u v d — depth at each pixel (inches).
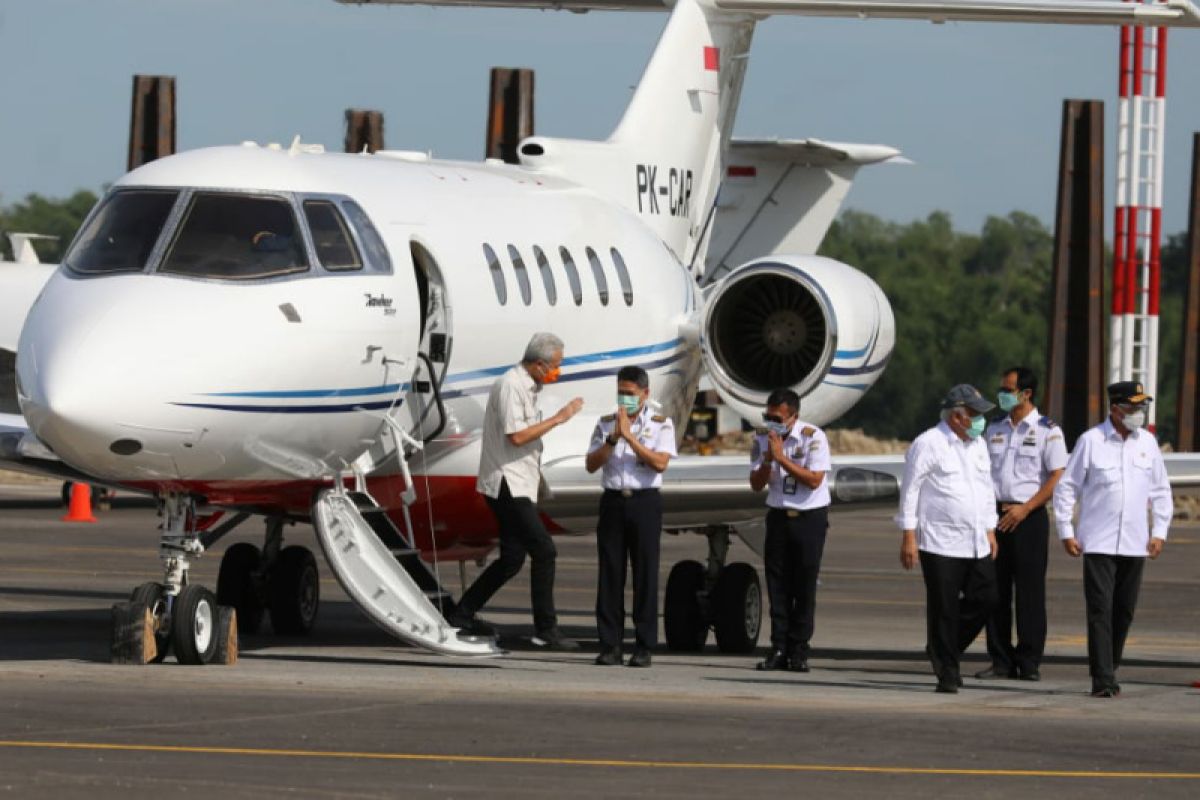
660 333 2802.7
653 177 2987.2
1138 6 2736.2
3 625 2637.8
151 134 5408.5
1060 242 5383.9
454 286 2348.7
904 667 2290.8
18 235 5472.4
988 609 2054.6
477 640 2207.2
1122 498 1989.4
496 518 2261.3
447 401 2356.1
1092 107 5359.3
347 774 1422.2
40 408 1956.2
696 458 2490.2
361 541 2225.6
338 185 2249.0
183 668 2057.1
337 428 2166.6
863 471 2385.6
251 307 2069.4
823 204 3469.5
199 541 2130.9
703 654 2527.1
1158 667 2341.3
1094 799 1396.4
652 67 3026.6
